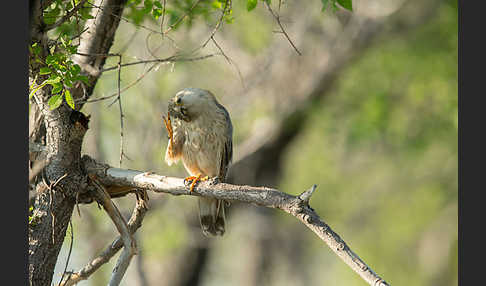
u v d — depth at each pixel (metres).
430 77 16.52
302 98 14.98
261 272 19.42
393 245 24.77
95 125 10.30
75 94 6.41
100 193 6.05
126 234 6.02
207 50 12.48
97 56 6.47
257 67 15.19
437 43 16.70
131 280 12.77
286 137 15.20
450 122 16.55
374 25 14.95
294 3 14.84
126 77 10.02
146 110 12.06
